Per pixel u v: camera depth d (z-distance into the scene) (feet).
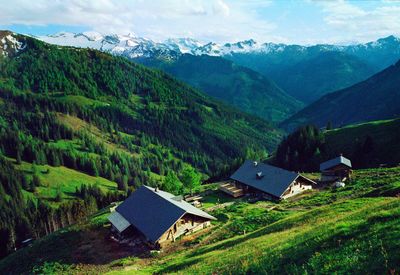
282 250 106.42
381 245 76.74
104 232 273.75
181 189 395.75
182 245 226.17
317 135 517.55
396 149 422.00
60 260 236.84
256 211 268.82
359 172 356.79
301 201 274.57
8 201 596.70
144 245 238.89
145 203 274.98
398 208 99.30
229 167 579.48
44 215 469.57
